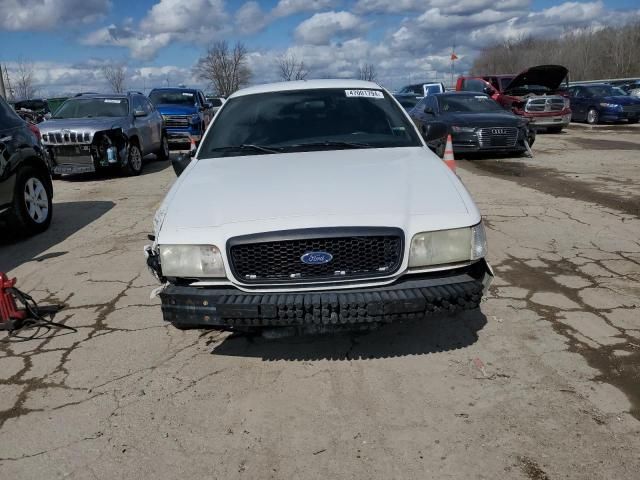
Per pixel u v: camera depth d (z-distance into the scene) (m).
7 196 5.95
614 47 53.69
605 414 2.75
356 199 3.05
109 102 11.53
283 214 2.93
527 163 10.93
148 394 3.07
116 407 2.96
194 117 16.69
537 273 4.71
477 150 11.23
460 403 2.88
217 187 3.35
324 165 3.59
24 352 3.60
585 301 4.10
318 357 3.40
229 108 4.55
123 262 5.36
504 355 3.34
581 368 3.18
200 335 3.76
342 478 2.38
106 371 3.33
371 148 3.98
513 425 2.69
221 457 2.54
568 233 5.86
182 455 2.56
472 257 2.99
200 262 2.92
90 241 6.17
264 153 4.01
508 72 60.91
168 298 2.93
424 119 12.41
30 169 6.39
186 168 3.98
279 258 2.86
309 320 2.79
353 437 2.65
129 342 3.69
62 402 3.02
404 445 2.58
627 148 13.08
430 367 3.24
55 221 7.22
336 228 2.84
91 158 10.00
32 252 5.85
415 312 2.80
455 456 2.49
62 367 3.40
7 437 2.74
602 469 2.37
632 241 5.54
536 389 2.98
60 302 4.41
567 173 9.62
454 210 3.01
